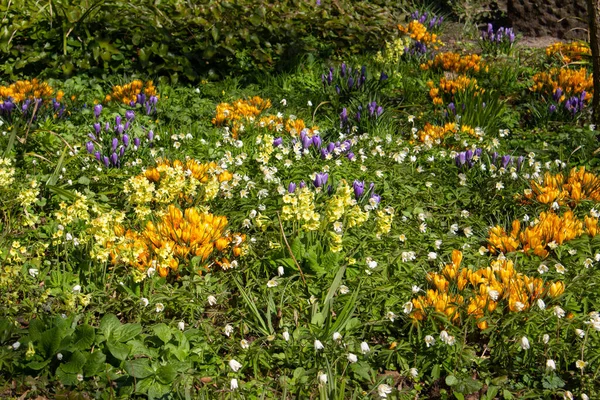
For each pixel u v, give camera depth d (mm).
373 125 7707
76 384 3621
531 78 10344
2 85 8477
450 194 6062
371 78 9211
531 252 5031
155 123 7449
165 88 8617
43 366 3693
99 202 5488
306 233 4945
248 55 9969
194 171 5680
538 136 7824
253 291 4602
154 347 3959
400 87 9477
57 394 3557
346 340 4031
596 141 7578
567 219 5379
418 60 10688
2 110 6840
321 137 7375
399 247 5027
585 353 4000
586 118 8242
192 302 4250
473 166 6496
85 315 4168
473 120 7969
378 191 6016
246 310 4363
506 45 11789
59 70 8766
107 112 7480
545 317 4145
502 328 4074
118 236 4691
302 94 8914
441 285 4352
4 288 4242
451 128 7480
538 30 12906
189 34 9781
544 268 4594
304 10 11172
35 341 3818
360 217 4742
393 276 4684
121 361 3775
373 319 4324
